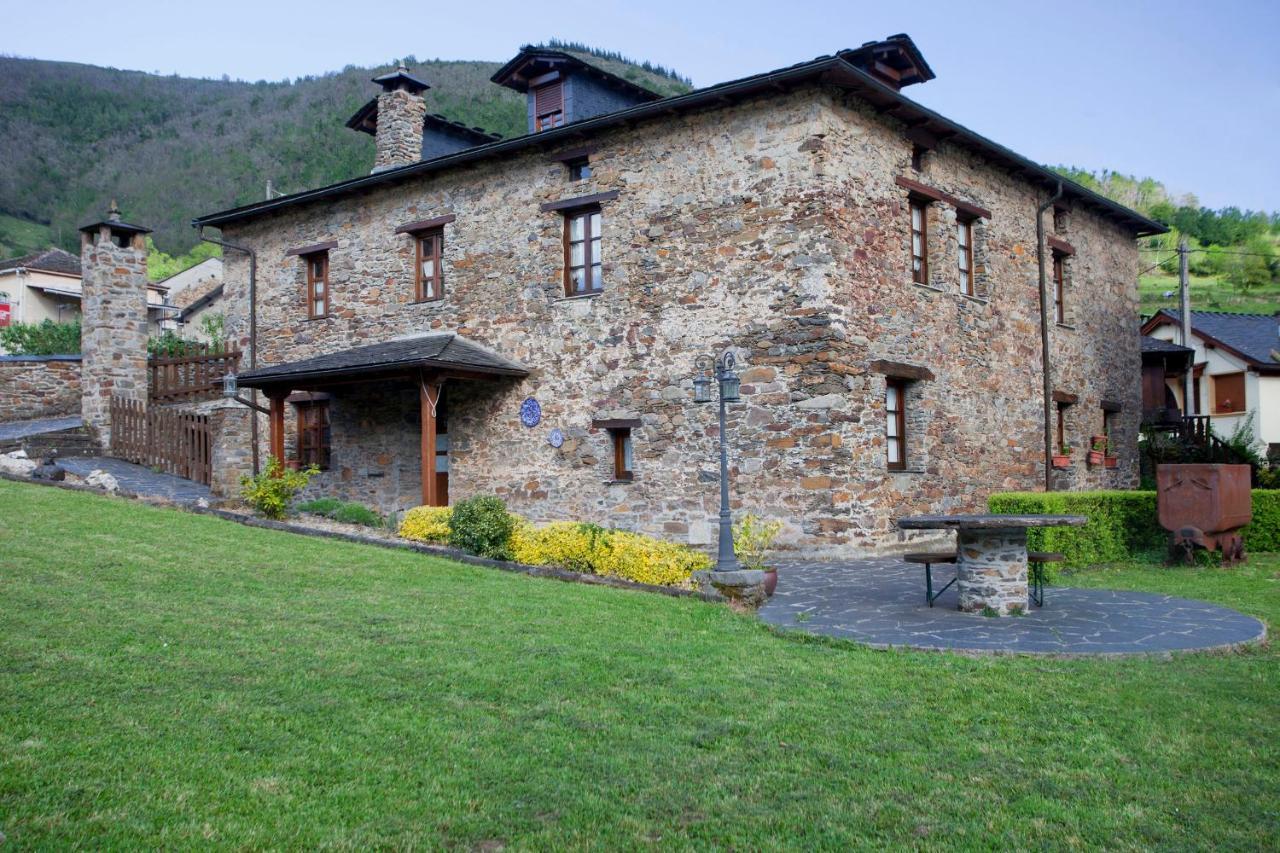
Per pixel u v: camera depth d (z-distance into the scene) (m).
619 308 13.94
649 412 13.59
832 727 5.01
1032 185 16.56
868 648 6.85
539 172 14.94
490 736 4.73
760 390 12.55
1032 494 11.90
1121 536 12.19
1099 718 5.16
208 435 15.86
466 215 15.77
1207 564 11.63
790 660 6.43
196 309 36.59
